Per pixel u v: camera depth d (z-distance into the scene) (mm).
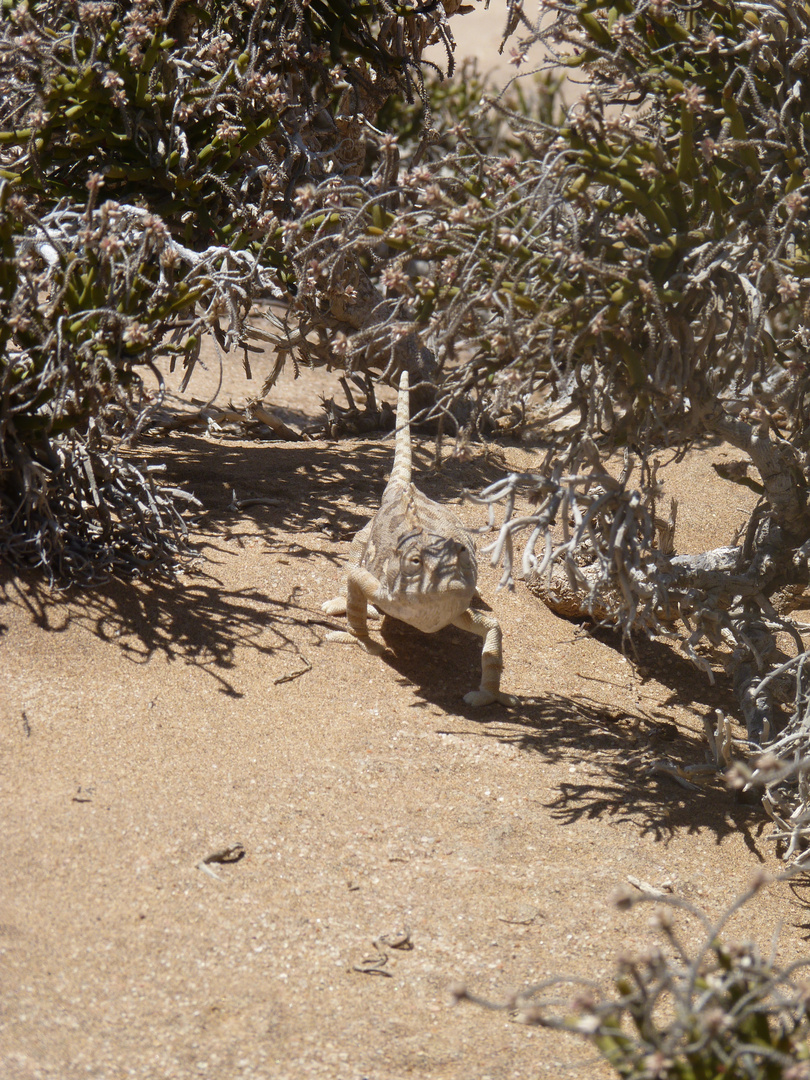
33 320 4500
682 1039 2514
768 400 4004
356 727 4445
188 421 7836
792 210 3426
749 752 4402
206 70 5934
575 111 3516
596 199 3729
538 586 5828
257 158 6559
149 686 4457
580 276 3596
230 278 5047
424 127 6312
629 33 3627
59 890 3287
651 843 3973
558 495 3896
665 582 4480
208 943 3182
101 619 4793
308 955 3195
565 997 3156
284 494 6551
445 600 4586
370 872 3594
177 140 5797
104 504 5074
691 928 3541
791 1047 2510
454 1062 2877
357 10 6867
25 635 4559
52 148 5609
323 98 6953
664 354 3602
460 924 3412
